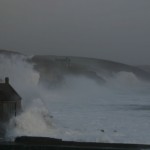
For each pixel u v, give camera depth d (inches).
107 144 1018.7
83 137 1301.7
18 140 1023.6
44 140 1020.5
